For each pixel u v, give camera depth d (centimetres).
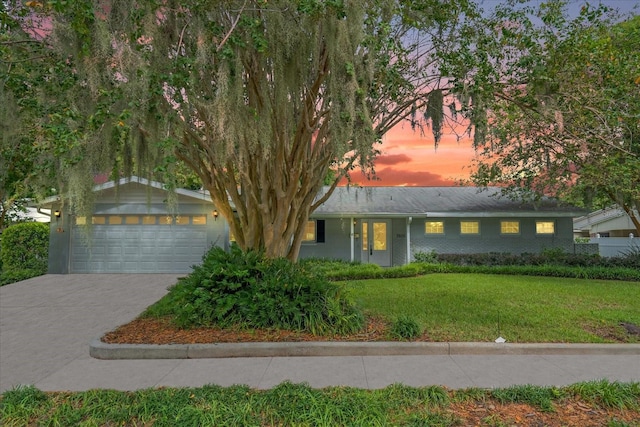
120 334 559
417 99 745
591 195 1259
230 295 595
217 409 330
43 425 313
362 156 571
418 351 504
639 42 744
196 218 1385
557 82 662
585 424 313
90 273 1356
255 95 618
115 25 507
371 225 1627
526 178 1331
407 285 1016
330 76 554
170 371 445
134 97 502
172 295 695
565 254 1408
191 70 519
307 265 705
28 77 525
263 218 700
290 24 537
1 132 543
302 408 330
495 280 1112
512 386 383
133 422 316
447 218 1594
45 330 645
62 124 461
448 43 694
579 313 677
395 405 342
